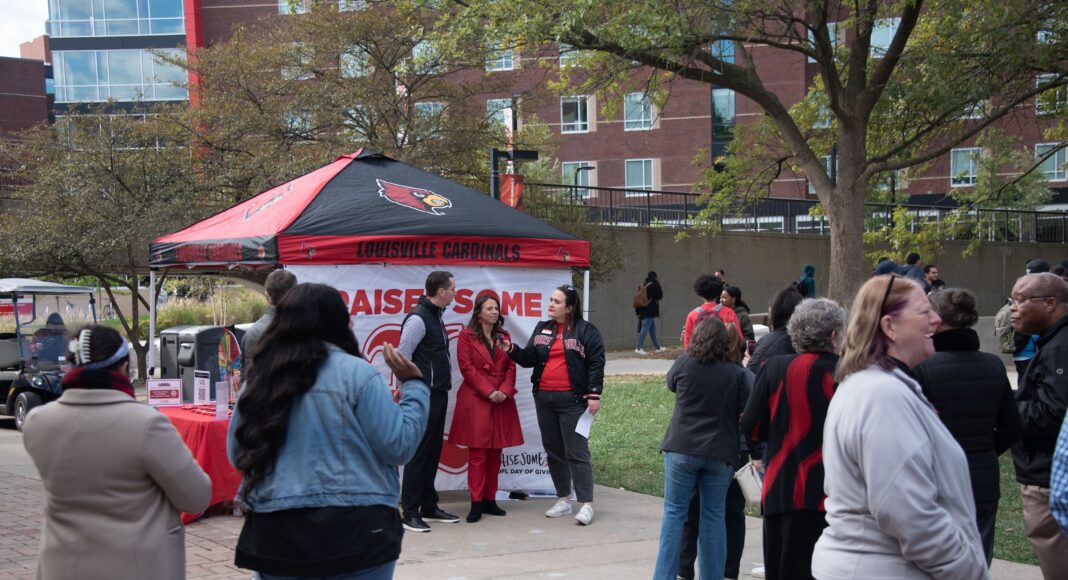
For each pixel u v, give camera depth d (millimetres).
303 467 3193
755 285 29859
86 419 3416
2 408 14148
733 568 5828
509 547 6711
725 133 43312
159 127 20109
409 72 21297
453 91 21656
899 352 3004
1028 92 15742
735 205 21109
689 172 43594
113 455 3395
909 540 2672
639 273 27609
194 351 8805
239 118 20656
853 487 2846
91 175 18938
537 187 24812
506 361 7660
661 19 13438
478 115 22312
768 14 15375
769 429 4379
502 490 8312
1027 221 35000
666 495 5418
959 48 15227
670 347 26203
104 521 3414
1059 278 4582
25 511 7844
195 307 25750
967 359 4301
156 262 8547
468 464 7691
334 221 7555
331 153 19844
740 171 20047
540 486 8367
